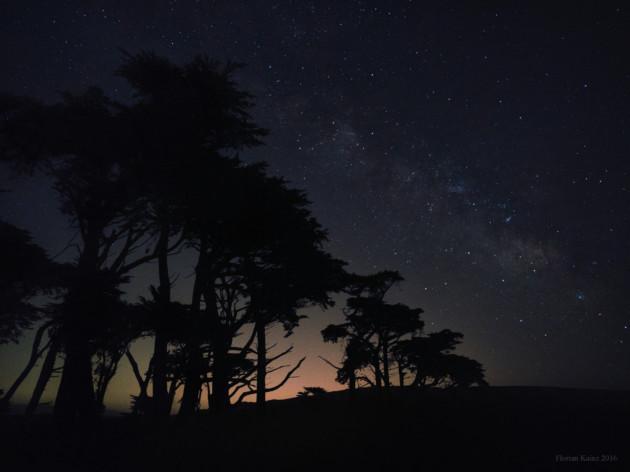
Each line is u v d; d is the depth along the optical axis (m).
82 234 20.02
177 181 18.47
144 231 20.77
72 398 17.12
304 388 24.17
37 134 17.31
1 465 12.49
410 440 15.41
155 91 19.61
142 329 17.14
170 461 13.17
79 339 16.41
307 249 21.38
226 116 20.16
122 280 17.19
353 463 12.74
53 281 17.39
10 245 15.66
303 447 14.53
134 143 17.94
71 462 12.94
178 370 17.77
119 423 17.31
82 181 18.98
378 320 24.69
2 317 19.39
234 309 21.75
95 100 18.64
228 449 14.35
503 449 14.08
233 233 19.47
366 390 29.61
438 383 30.23
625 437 15.74
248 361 20.00
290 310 21.86
